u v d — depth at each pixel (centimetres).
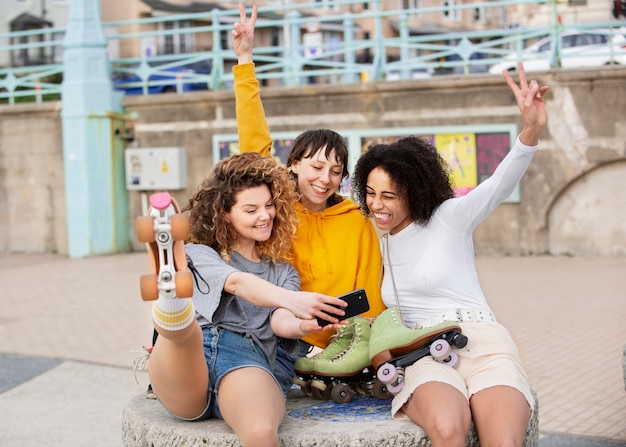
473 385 338
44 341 853
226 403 325
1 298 1075
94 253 1385
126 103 1388
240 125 417
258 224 356
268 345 355
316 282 382
